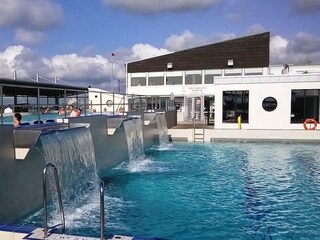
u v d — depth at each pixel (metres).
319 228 7.62
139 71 39.88
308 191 10.57
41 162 8.58
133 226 7.79
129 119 15.79
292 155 16.86
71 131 10.05
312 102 22.22
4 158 7.30
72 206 9.16
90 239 4.73
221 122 23.39
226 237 7.20
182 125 27.14
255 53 36.88
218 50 37.69
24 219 7.96
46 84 18.97
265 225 7.80
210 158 16.39
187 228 7.68
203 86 37.97
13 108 10.83
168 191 10.68
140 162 15.51
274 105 22.61
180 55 38.59
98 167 12.41
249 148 19.22
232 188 10.99
